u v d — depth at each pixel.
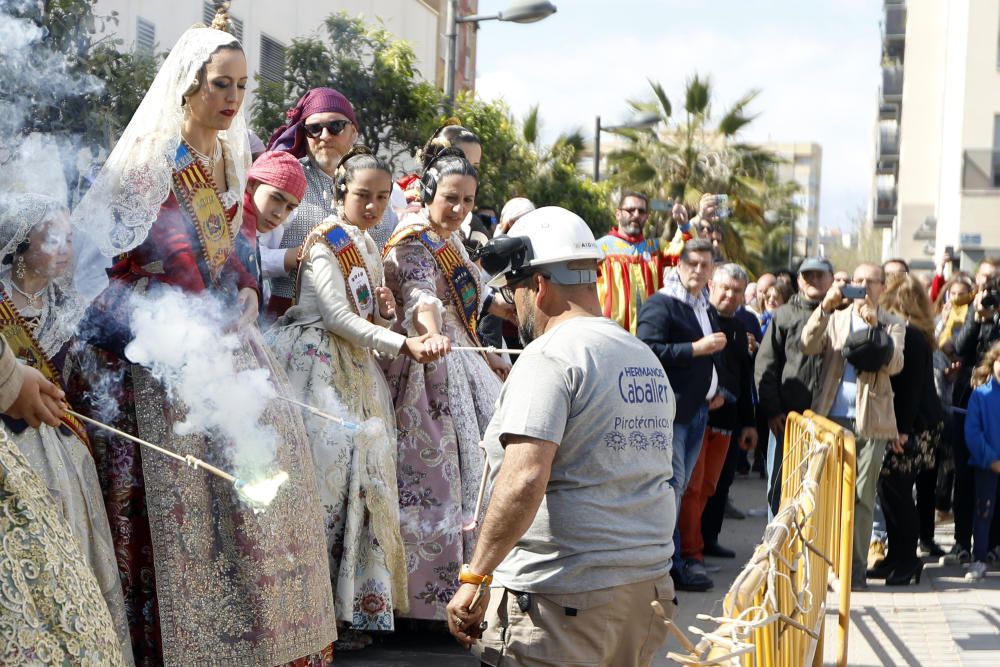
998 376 7.91
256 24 13.86
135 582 3.85
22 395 3.08
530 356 3.05
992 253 27.70
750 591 2.60
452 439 5.28
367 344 4.79
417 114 14.28
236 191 4.20
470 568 2.98
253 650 3.85
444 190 5.32
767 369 7.61
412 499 5.21
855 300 7.24
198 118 3.97
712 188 28.84
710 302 7.96
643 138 29.59
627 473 3.04
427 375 5.30
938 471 9.63
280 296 5.11
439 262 5.38
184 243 3.92
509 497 2.91
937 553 8.83
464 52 30.19
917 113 36.88
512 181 17.75
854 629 6.36
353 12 17.25
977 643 6.08
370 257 5.05
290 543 4.01
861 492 7.34
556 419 2.95
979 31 27.78
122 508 3.82
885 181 48.50
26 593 2.68
